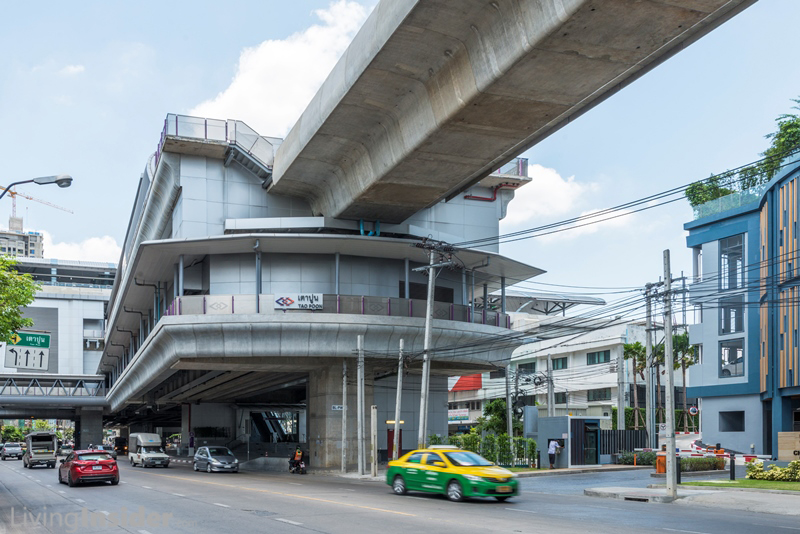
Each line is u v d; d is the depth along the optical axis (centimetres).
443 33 2805
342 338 4500
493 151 3519
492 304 7700
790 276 4397
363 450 4216
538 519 1877
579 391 7844
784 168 4494
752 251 5212
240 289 4812
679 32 2475
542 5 2416
